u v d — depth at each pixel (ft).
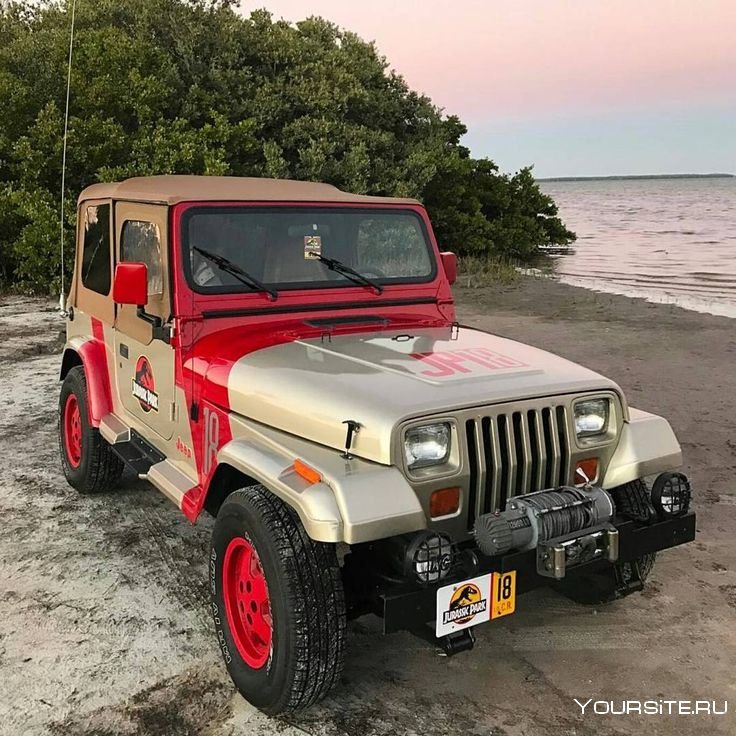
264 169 56.44
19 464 19.88
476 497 9.86
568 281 62.69
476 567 9.43
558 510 9.67
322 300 13.39
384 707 10.45
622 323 41.75
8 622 12.47
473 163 74.08
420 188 63.57
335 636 9.36
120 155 51.13
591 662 11.53
